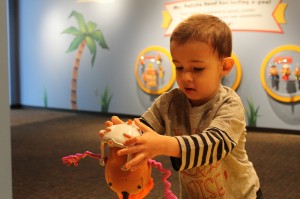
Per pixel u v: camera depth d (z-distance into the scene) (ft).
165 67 19.89
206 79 2.74
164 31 19.84
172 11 19.44
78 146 14.14
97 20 22.11
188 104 3.18
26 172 10.79
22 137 15.87
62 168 11.18
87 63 22.80
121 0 21.13
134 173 2.48
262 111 17.42
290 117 16.79
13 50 25.75
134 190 2.52
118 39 21.47
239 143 3.17
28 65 25.48
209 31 2.66
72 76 23.53
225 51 2.79
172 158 2.56
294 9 16.35
